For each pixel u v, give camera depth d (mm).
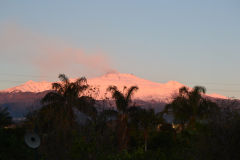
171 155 37500
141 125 67562
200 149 26750
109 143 36812
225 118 26594
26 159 42750
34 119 37656
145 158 36969
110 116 58281
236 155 25562
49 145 32969
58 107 53312
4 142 44906
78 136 34344
